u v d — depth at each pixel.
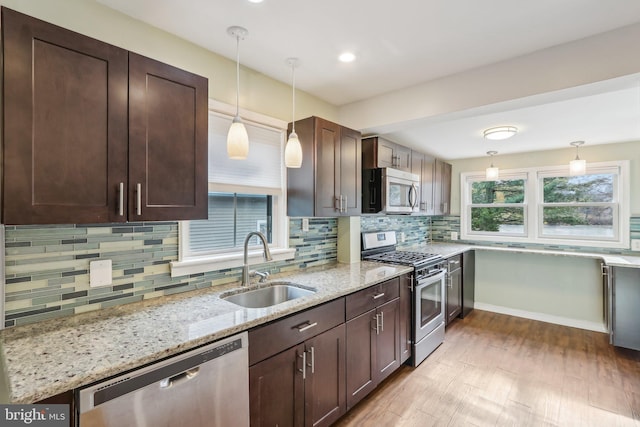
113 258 1.54
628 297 2.93
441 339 3.14
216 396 1.23
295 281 2.11
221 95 1.95
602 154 3.62
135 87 1.29
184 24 1.63
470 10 1.49
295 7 1.48
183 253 1.81
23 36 1.03
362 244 3.21
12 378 0.89
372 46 1.83
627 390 2.33
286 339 1.53
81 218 1.15
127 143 1.27
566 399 2.22
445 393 2.28
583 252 3.67
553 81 1.82
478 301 4.41
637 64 1.58
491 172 3.98
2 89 1.00
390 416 2.02
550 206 3.97
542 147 3.79
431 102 2.29
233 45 1.83
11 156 1.01
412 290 2.66
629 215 3.45
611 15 1.51
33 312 1.31
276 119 2.26
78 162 1.15
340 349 1.88
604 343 3.20
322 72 2.16
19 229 1.28
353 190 2.58
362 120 2.67
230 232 2.14
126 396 0.99
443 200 4.36
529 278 4.03
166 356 1.09
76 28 1.40
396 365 2.45
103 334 1.21
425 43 1.79
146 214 1.33
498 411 2.08
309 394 1.66
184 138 1.45
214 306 1.55
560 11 1.49
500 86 2.00
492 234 4.38
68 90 1.13
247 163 2.14
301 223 2.57
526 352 2.98
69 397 0.91
